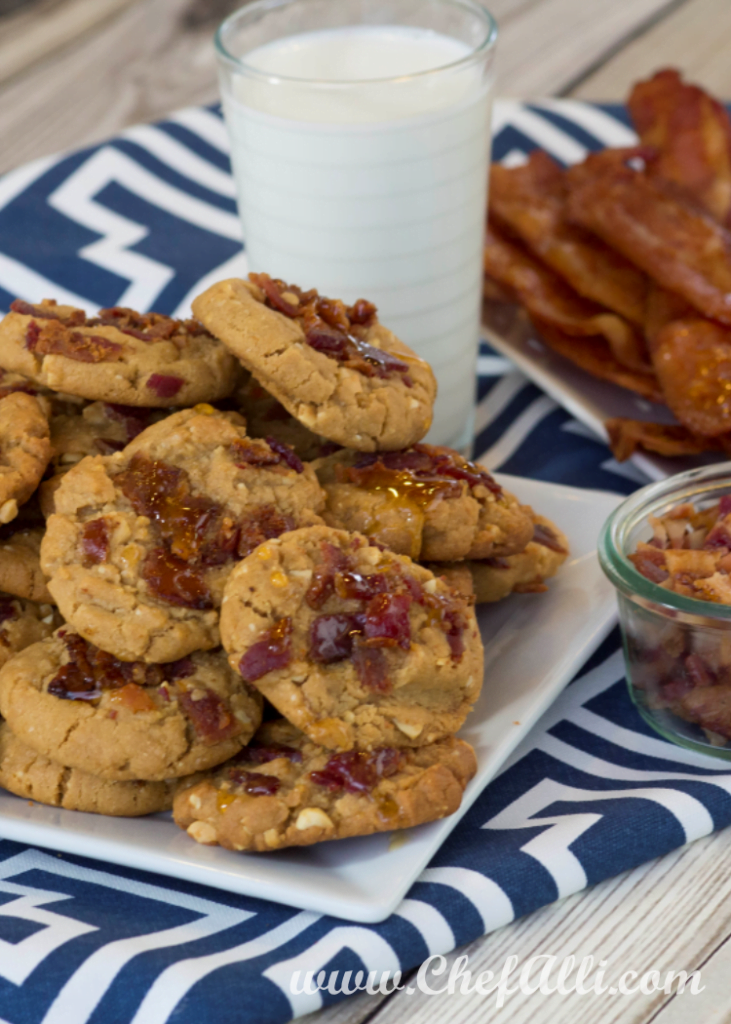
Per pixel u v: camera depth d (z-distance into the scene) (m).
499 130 1.07
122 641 0.74
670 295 0.90
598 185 0.92
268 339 0.77
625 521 0.79
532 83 1.19
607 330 0.91
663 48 1.23
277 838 0.72
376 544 0.76
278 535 0.76
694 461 0.88
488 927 0.72
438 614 0.75
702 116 0.95
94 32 1.27
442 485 0.78
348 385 0.78
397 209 0.85
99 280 0.97
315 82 0.84
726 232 0.90
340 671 0.74
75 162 1.03
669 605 0.75
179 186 1.03
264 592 0.74
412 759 0.74
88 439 0.79
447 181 0.85
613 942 0.72
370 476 0.78
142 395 0.78
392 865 0.72
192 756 0.74
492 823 0.75
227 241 0.99
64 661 0.75
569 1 1.31
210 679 0.75
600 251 0.92
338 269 0.86
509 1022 0.71
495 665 0.78
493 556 0.79
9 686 0.75
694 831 0.74
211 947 0.71
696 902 0.73
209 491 0.77
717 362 0.87
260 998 0.70
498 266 0.94
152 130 1.06
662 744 0.78
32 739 0.74
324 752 0.74
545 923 0.73
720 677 0.76
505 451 0.91
